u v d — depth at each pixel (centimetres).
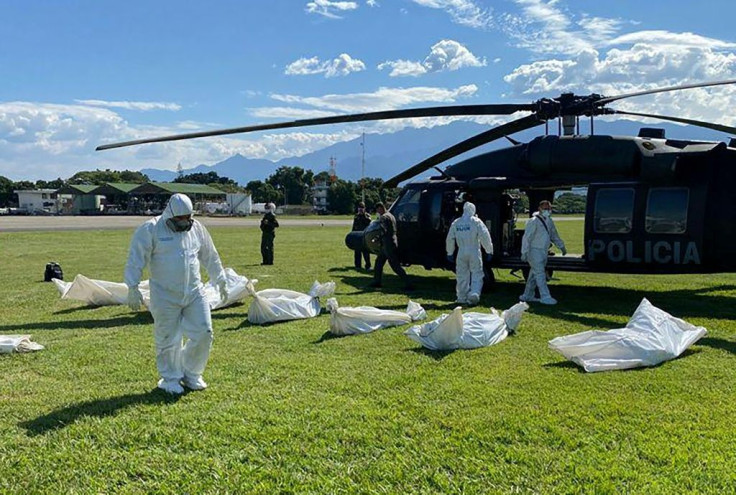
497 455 374
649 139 962
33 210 7900
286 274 1382
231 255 1869
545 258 958
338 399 481
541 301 959
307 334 728
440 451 380
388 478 346
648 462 363
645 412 446
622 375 542
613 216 965
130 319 831
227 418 439
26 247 2141
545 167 1011
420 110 865
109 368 576
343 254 1903
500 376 542
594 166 973
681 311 888
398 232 1201
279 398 486
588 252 999
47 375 556
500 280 1297
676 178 906
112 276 1323
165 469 360
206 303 512
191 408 462
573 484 336
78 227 3562
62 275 1268
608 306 934
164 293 491
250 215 7288
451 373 554
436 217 1150
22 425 429
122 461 371
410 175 1095
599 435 403
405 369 569
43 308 920
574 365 579
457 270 958
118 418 441
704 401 472
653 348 577
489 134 992
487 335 665
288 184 11475
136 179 13238
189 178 14175
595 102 917
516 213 1229
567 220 4731
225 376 548
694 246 896
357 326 729
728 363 580
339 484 340
